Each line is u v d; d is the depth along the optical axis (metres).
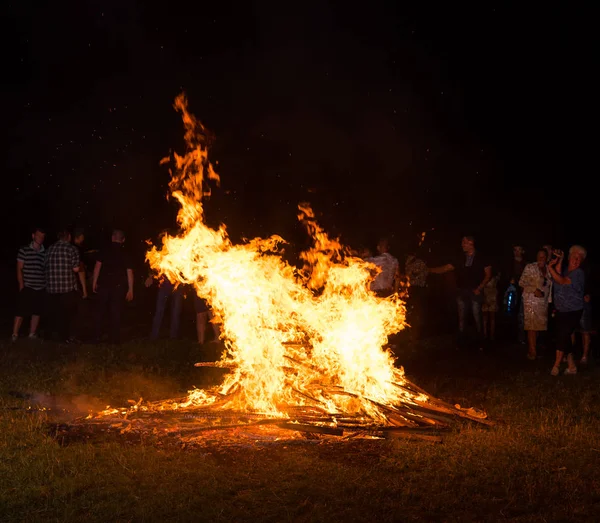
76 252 12.75
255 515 4.81
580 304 9.82
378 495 5.17
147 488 5.25
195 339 13.70
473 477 5.57
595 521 4.75
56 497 5.04
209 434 6.68
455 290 15.27
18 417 7.12
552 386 9.11
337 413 7.20
